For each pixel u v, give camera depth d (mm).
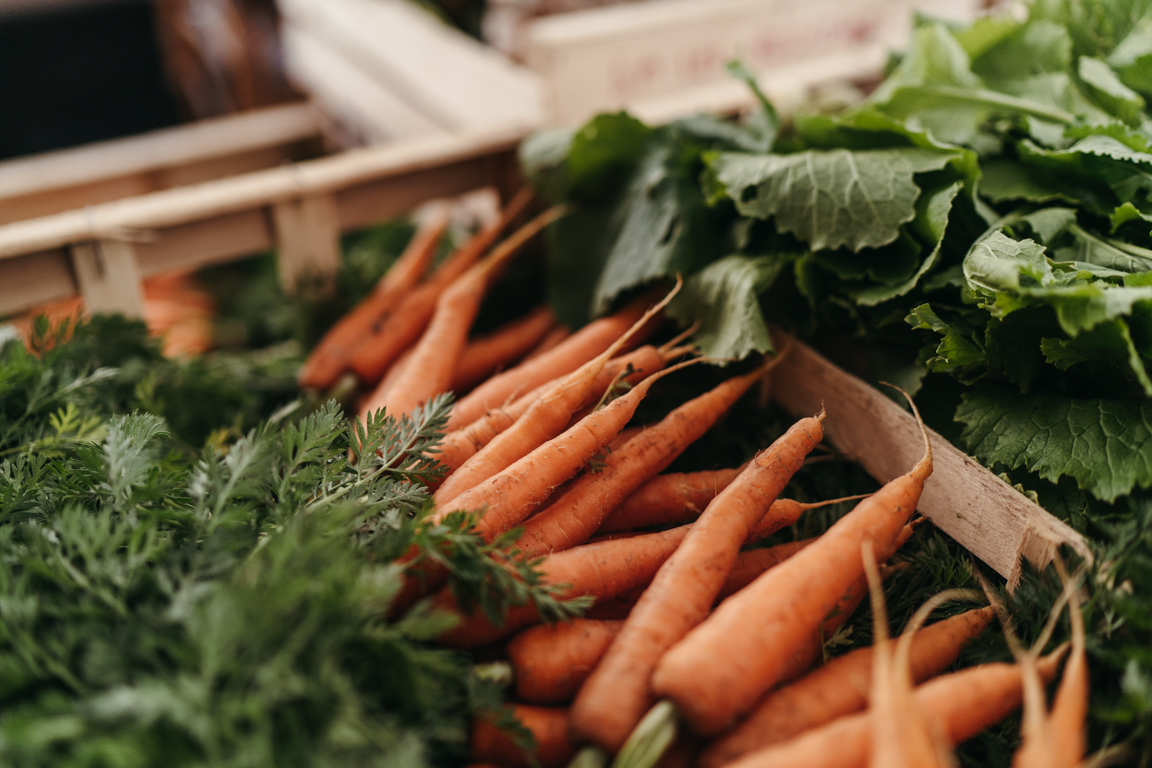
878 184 1757
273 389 2336
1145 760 1126
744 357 1683
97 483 1396
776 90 2762
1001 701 1197
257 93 4566
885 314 1781
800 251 1905
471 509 1383
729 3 2881
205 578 1137
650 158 2211
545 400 1611
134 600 1129
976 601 1424
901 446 1637
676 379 1956
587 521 1495
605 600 1428
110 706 931
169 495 1355
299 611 1042
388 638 1072
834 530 1351
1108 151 1680
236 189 2350
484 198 3158
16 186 2922
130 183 3176
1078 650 1154
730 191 1897
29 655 1034
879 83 2932
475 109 3035
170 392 2010
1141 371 1265
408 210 2633
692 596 1279
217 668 948
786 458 1499
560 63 2678
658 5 3172
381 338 2254
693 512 1652
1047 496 1494
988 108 2080
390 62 3492
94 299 2172
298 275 2508
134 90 5375
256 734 914
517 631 1306
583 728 1118
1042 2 2172
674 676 1106
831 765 1069
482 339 2326
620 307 2127
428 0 3904
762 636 1176
